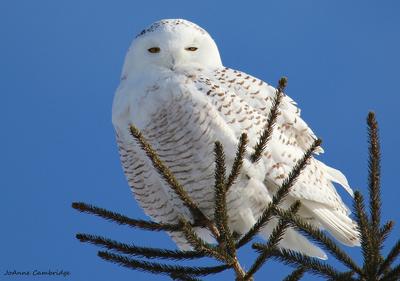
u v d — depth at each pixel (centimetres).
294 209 762
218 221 780
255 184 1152
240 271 770
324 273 688
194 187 1178
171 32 1215
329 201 1191
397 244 654
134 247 793
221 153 775
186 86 1154
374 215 697
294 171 801
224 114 1142
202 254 777
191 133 1145
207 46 1236
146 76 1190
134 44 1237
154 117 1160
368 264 664
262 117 1166
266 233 1198
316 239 708
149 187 1244
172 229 783
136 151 1206
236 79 1195
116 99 1211
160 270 791
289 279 730
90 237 797
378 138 710
